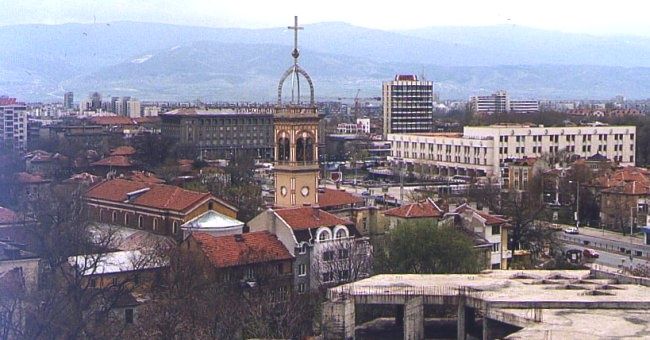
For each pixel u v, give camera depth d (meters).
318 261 148.50
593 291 99.31
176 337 111.12
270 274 140.88
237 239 145.62
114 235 170.88
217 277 135.50
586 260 192.38
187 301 116.75
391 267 140.38
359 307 115.06
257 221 156.38
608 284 105.31
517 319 88.19
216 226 163.25
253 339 104.56
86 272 128.12
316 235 151.50
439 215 173.62
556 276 111.81
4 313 106.69
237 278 137.75
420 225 142.38
